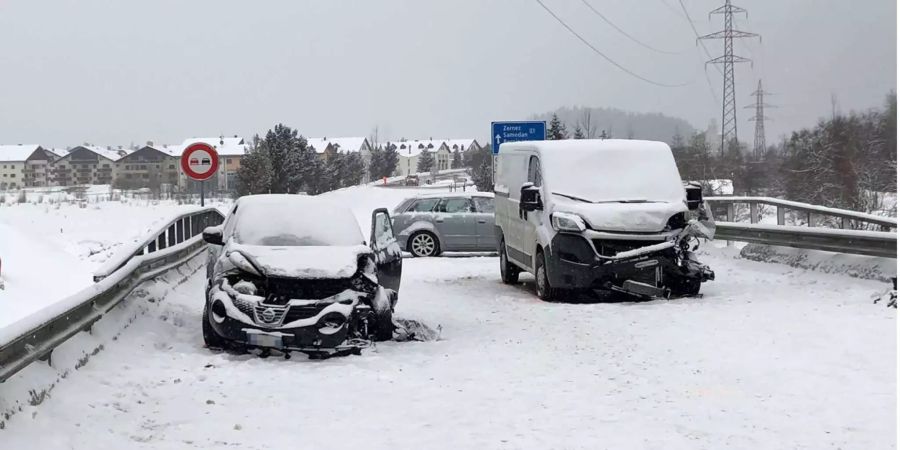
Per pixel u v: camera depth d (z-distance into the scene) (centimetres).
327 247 996
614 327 1036
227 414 669
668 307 1163
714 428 612
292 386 762
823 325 962
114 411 666
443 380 786
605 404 688
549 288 1289
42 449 559
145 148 10706
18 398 619
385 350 934
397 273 1100
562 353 899
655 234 1243
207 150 1847
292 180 5691
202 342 967
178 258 1413
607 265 1234
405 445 584
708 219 1341
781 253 1548
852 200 2945
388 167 11431
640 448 570
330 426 634
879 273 1248
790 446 565
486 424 635
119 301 948
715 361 827
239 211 1077
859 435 583
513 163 1552
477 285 1567
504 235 1588
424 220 2153
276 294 931
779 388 717
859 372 754
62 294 1670
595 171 1330
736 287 1353
